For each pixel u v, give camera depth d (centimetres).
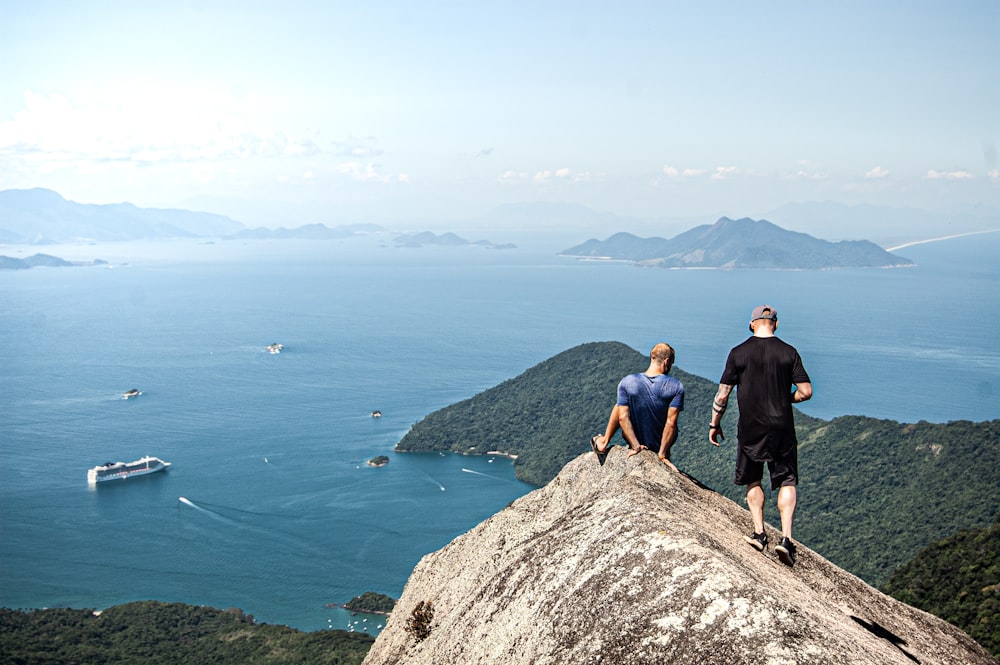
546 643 750
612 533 829
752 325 907
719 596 654
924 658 842
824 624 640
